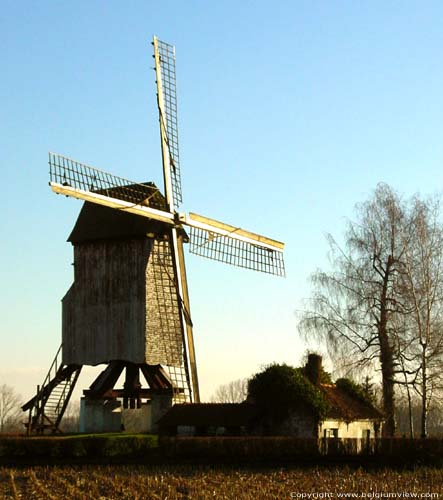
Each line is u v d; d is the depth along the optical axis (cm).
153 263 5459
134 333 5400
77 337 5591
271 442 5025
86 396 5578
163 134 5666
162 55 5797
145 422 5953
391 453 5056
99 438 5006
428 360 5634
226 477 4222
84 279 5612
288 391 5344
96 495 3716
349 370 5844
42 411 5597
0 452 5025
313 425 5312
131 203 5284
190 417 5338
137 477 4225
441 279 5703
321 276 5944
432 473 4331
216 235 5744
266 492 3659
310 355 5847
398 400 6212
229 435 5341
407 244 5775
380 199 5909
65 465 4831
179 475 4288
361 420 5825
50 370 5647
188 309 5584
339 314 5903
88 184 5134
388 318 5766
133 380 5638
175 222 5488
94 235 5566
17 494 3706
